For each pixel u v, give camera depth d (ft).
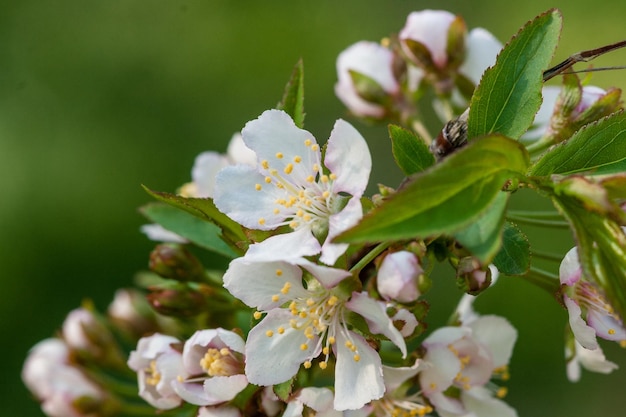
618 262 0.84
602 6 2.46
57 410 1.17
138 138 2.60
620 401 1.98
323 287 0.91
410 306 0.90
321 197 0.93
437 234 0.84
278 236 0.92
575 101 1.00
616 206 0.85
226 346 0.96
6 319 2.19
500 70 0.92
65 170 2.51
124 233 2.35
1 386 2.11
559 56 2.46
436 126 2.32
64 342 1.20
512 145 0.85
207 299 1.05
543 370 1.98
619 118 0.90
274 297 0.91
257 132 0.94
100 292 2.28
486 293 1.98
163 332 1.15
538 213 1.01
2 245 2.29
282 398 0.92
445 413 0.99
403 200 0.82
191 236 1.05
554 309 1.97
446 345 0.98
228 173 0.94
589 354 1.04
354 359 0.91
